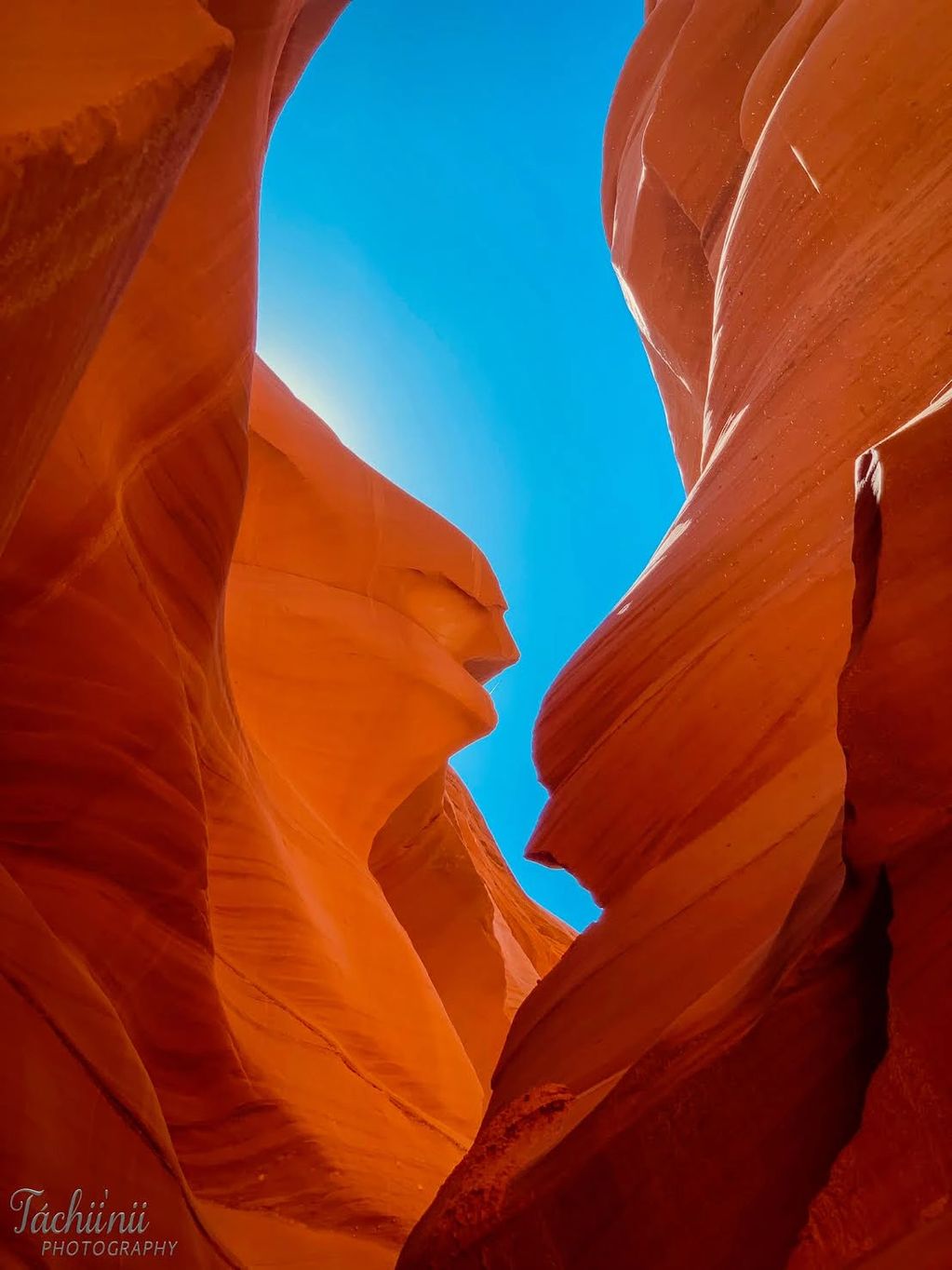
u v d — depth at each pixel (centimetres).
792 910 357
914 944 289
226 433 627
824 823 432
